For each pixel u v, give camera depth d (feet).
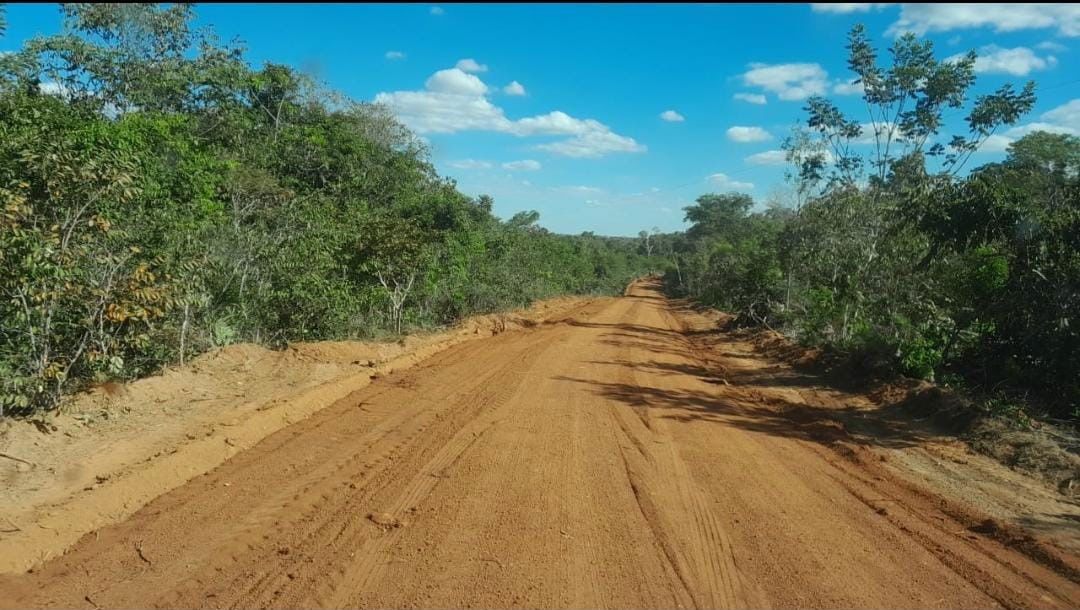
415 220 58.39
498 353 48.98
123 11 64.95
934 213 37.32
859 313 50.88
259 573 14.38
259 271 39.50
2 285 20.33
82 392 23.21
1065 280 32.12
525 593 13.88
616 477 21.66
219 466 21.18
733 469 23.31
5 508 15.90
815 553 16.56
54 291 21.35
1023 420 28.76
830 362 47.26
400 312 53.78
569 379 39.52
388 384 34.88
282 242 42.09
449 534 16.63
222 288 35.45
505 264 91.86
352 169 75.25
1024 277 33.73
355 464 21.88
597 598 13.82
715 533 17.53
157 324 28.43
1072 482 22.89
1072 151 58.70
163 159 46.52
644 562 15.60
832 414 34.22
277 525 16.85
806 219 67.56
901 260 45.37
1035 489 22.70
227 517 17.20
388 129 95.96
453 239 67.62
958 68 50.31
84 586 13.61
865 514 19.61
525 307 95.81
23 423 19.89
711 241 203.62
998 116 47.24
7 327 20.99
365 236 49.57
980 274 38.04
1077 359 31.55
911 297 43.32
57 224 22.02
